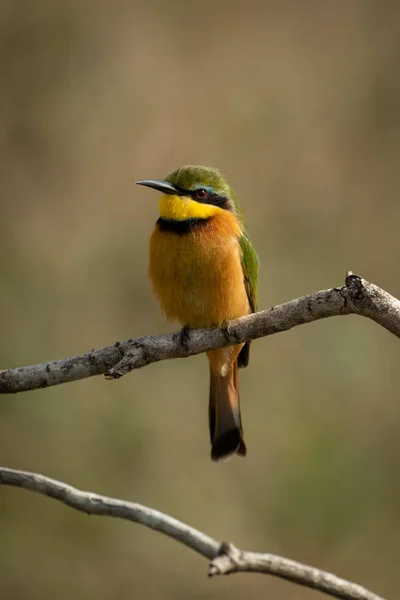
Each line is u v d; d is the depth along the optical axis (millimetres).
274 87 14258
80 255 12859
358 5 14680
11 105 13086
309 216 13609
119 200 13242
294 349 12680
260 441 12227
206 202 8359
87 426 11625
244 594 11453
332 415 12406
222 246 8109
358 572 11750
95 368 6871
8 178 12961
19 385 6840
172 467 11828
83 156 13297
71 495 6754
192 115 13906
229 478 11969
